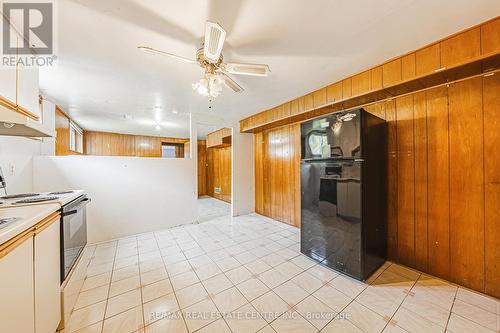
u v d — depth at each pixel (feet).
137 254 8.79
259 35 5.49
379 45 6.01
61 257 4.81
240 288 6.39
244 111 13.17
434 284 6.50
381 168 7.58
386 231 7.93
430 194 7.02
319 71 7.61
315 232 8.14
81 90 9.16
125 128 18.33
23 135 6.19
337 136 7.21
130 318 5.14
